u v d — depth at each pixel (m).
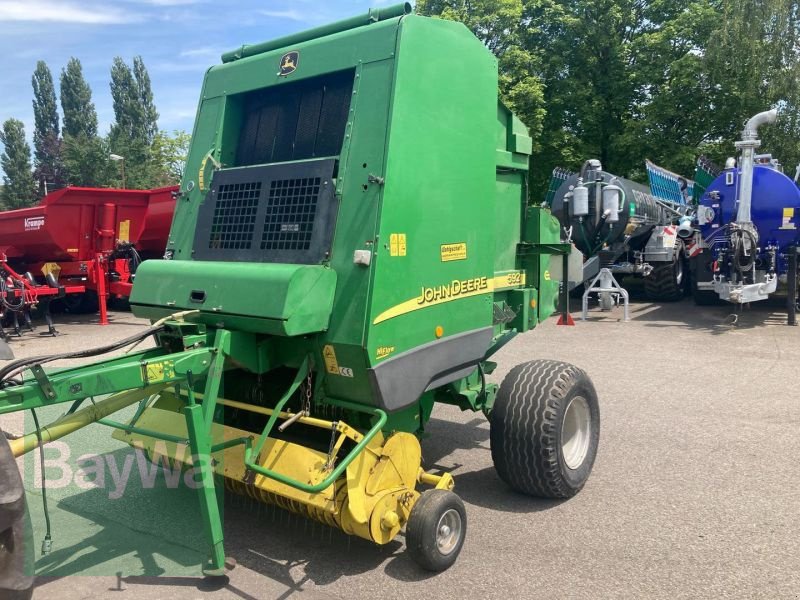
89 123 70.44
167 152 46.38
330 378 3.37
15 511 2.10
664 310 13.28
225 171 3.93
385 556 3.59
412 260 3.38
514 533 3.85
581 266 5.79
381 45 3.38
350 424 3.66
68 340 10.90
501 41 21.31
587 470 4.41
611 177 12.05
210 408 3.09
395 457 3.38
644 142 20.73
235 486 3.68
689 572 3.40
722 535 3.80
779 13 18.61
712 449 5.22
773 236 11.35
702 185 14.87
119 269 12.98
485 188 4.01
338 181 3.35
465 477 4.74
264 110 4.10
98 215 12.69
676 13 21.94
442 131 3.58
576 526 3.94
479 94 3.91
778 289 15.88
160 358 2.91
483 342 4.09
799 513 4.07
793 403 6.46
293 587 3.27
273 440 3.35
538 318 5.11
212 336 3.30
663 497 4.34
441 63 3.58
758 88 20.05
